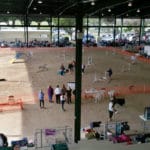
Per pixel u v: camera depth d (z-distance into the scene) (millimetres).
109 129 10344
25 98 15883
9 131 11422
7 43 37906
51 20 37656
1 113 13609
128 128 10758
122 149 7922
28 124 12211
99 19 39094
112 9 32469
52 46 36750
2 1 24797
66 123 12328
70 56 30812
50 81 19828
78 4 10898
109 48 36500
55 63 26734
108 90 17141
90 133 9938
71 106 14664
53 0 22078
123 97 16156
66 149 8102
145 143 8328
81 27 10961
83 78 20703
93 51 35219
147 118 12734
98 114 13516
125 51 33125
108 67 25047
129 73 22703
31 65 25875
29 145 9039
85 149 8070
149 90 17484
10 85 18828
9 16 35906
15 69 24109
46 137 9242
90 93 15820
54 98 15820
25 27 39344
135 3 26938
